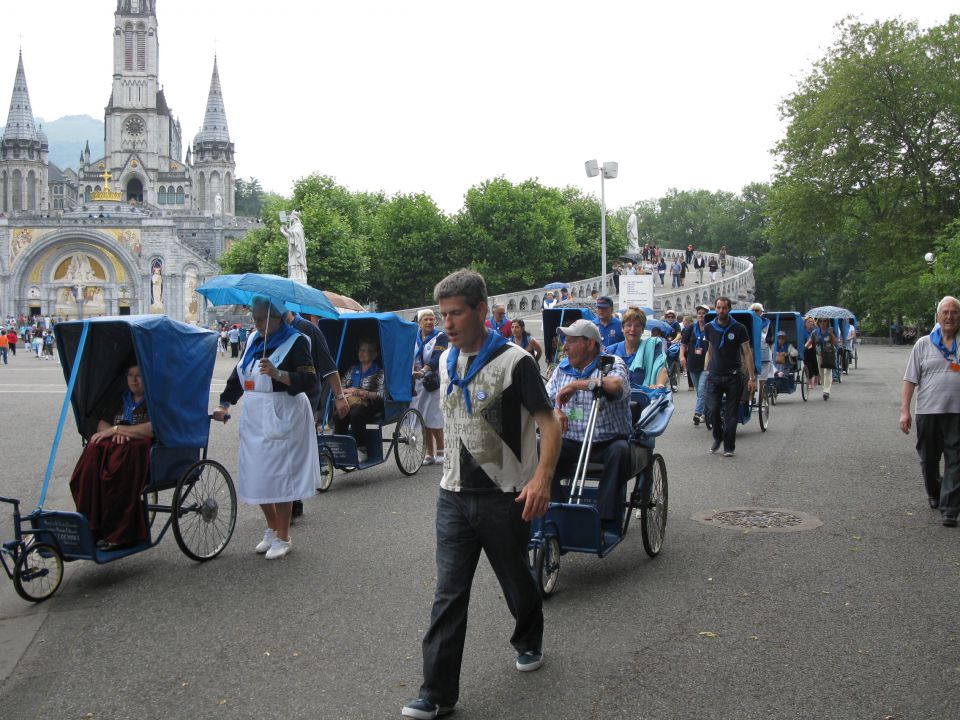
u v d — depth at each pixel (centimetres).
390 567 741
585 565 750
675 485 1095
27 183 13488
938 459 930
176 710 479
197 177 13250
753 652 546
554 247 7475
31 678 527
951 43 4794
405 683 507
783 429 1638
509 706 476
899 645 555
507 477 477
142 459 740
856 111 4894
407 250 7362
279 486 775
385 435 1620
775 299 11062
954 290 3556
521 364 472
